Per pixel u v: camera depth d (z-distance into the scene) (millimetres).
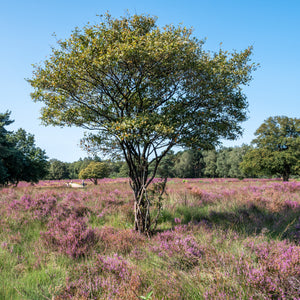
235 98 6754
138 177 7188
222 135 7074
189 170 87250
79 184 46938
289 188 17531
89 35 5691
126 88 6570
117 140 6535
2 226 6598
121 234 5820
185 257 3986
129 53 5262
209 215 8719
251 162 40531
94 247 5012
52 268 4090
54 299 2875
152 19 6547
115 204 10477
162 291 2826
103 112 6789
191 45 6250
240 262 3271
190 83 6441
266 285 2639
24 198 9773
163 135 5898
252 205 9695
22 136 33906
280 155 37656
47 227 6598
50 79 6086
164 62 5805
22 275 3975
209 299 2529
